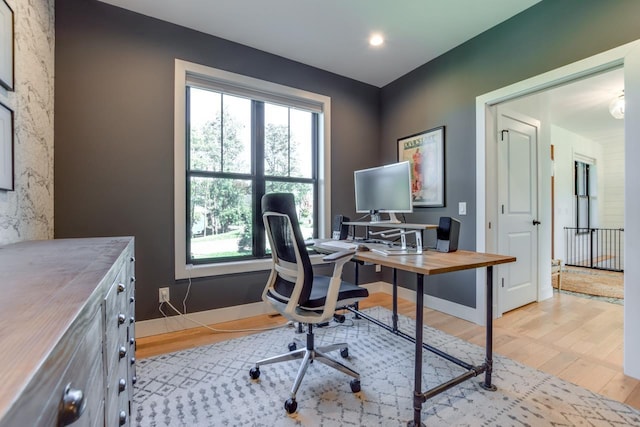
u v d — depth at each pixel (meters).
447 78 2.90
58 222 2.06
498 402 1.53
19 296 0.55
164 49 2.41
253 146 2.93
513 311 2.90
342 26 2.48
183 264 2.47
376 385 1.69
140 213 2.33
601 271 4.87
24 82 1.62
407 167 2.19
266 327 2.53
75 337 0.46
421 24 2.46
